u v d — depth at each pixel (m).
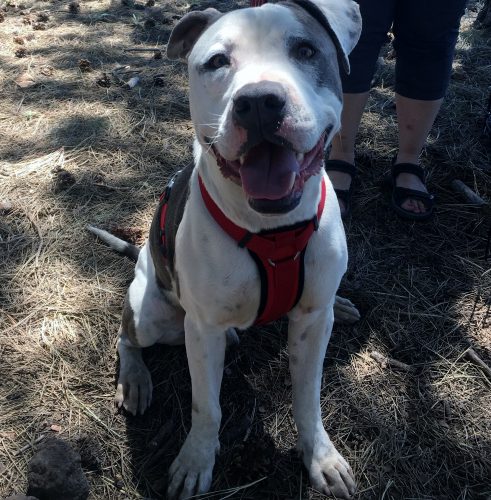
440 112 1.58
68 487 0.77
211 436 0.84
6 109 1.60
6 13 2.21
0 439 0.89
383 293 1.13
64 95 1.66
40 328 1.05
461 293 1.12
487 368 0.99
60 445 0.79
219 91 0.67
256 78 0.61
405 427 0.92
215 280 0.74
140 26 2.08
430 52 1.18
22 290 1.12
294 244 0.72
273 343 1.05
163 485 0.85
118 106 1.61
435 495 0.84
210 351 0.81
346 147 1.29
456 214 1.29
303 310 0.80
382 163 1.42
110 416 0.94
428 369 1.00
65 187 1.34
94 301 1.11
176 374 1.00
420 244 1.23
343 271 0.80
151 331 0.95
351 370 1.00
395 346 1.04
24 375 0.98
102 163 1.42
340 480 0.84
